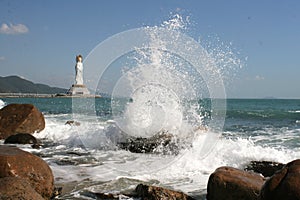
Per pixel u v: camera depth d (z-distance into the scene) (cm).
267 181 391
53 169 695
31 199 410
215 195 488
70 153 876
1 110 1263
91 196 528
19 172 496
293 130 1337
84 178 629
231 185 479
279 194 366
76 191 552
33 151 909
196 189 576
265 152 778
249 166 718
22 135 1048
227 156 769
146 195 500
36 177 508
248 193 464
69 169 698
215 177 495
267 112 2434
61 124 1412
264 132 1280
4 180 422
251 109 3064
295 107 3675
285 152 803
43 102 4191
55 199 516
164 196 492
